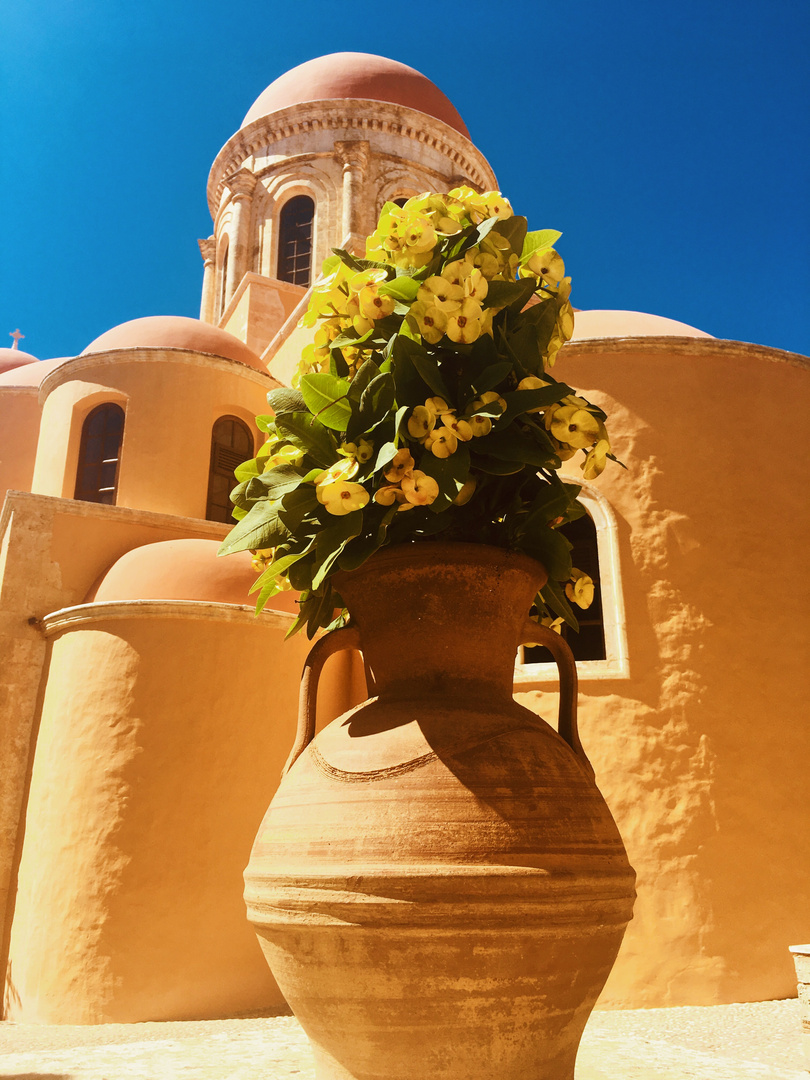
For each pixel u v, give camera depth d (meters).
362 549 2.51
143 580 10.55
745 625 9.59
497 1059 2.11
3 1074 4.76
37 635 10.77
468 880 2.07
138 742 9.25
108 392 14.08
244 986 8.86
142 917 8.72
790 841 8.98
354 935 2.09
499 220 2.74
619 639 9.51
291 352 17.20
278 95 23.30
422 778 2.24
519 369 2.65
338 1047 2.21
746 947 8.58
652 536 9.80
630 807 8.99
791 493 10.19
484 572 2.53
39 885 9.16
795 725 9.38
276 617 10.15
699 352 10.41
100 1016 8.41
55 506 11.51
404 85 23.14
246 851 9.24
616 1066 4.97
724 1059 5.41
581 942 2.17
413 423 2.42
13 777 10.10
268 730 9.76
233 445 14.72
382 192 21.23
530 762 2.33
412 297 2.61
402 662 2.57
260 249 21.41
